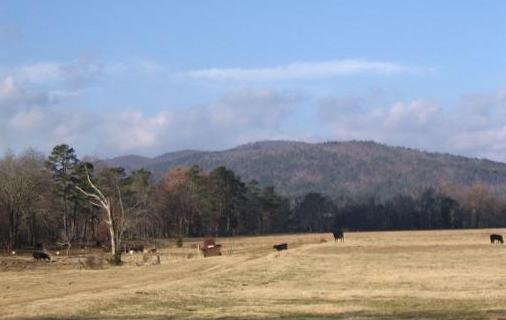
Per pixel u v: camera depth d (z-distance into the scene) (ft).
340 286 122.21
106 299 94.32
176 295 103.50
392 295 105.60
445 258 194.29
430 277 136.67
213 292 110.11
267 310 87.35
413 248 239.30
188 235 491.72
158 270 172.24
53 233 381.40
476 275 140.05
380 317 79.30
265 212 573.33
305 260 192.03
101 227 357.20
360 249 239.50
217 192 508.12
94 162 379.35
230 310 87.35
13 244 321.73
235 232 559.38
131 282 136.05
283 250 248.11
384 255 210.38
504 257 195.00
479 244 255.70
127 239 329.52
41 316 79.20
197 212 496.23
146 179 434.71
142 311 85.25
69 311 82.89
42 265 202.90
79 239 371.15
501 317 78.02
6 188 321.11
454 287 116.78
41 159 360.28
